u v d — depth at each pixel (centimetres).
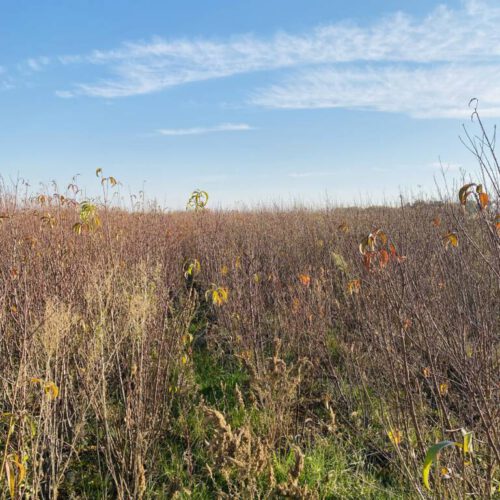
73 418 309
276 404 326
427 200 594
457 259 300
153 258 503
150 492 276
